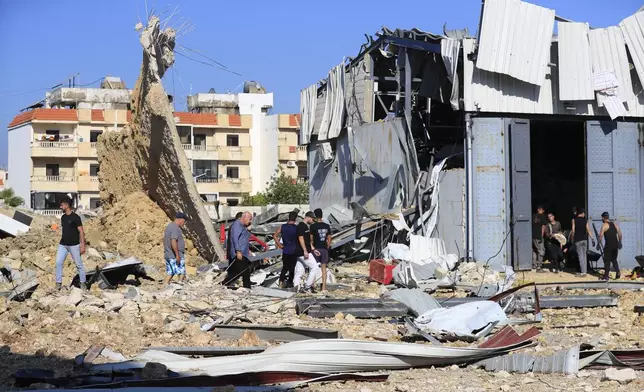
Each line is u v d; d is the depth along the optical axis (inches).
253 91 3284.9
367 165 1112.8
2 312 509.0
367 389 354.6
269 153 3041.3
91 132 2758.4
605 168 945.5
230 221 1214.3
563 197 1173.1
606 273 837.2
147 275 772.6
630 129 948.0
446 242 951.6
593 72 922.7
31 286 609.6
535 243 938.1
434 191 963.3
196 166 2933.1
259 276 801.6
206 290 663.1
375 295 679.7
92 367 383.9
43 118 2716.5
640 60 919.0
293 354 385.1
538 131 1186.6
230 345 452.1
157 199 987.3
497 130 916.6
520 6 895.7
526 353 427.5
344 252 1002.1
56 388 345.1
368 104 1130.0
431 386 368.2
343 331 503.2
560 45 916.0
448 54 924.0
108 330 473.7
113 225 970.1
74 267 797.9
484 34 888.3
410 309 557.0
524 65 901.8
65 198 667.4
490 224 913.5
